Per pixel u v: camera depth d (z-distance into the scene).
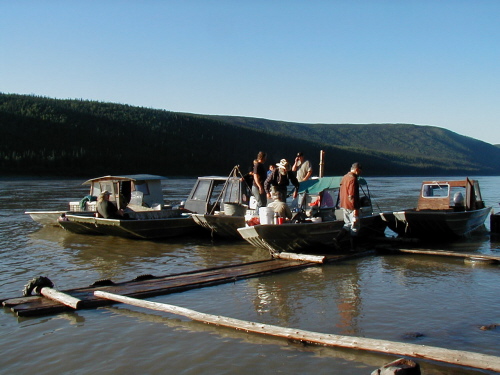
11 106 115.25
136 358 5.94
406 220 14.73
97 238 15.78
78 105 136.62
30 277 10.20
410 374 4.73
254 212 13.38
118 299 8.05
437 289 9.05
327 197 14.49
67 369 5.67
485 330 6.79
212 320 7.04
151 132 130.88
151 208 17.53
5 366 5.77
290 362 5.76
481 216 16.77
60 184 58.84
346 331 6.82
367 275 10.24
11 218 21.28
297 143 168.25
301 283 9.55
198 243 14.87
